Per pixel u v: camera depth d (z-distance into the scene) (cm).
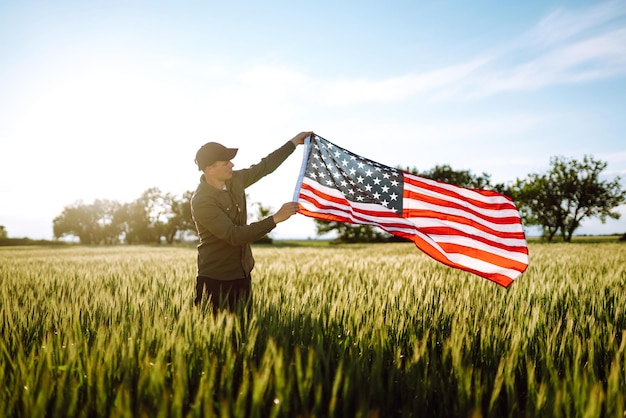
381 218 506
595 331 367
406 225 501
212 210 396
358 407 237
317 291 548
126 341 340
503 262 479
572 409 243
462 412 244
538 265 1125
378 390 261
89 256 2356
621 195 5922
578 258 1474
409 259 1422
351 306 444
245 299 434
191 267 1170
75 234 12769
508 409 251
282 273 871
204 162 394
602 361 332
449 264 480
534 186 6316
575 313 457
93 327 380
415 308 446
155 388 235
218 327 333
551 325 417
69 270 1120
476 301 515
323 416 238
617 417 219
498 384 255
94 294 571
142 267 1215
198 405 215
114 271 1030
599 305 486
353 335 369
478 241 491
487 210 508
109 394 250
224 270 421
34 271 1105
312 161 533
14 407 239
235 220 432
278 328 360
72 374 260
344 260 1398
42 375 253
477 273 478
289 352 326
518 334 336
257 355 328
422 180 523
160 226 10719
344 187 524
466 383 251
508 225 498
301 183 512
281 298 529
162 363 272
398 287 599
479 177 7462
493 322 410
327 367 278
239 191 445
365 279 765
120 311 460
